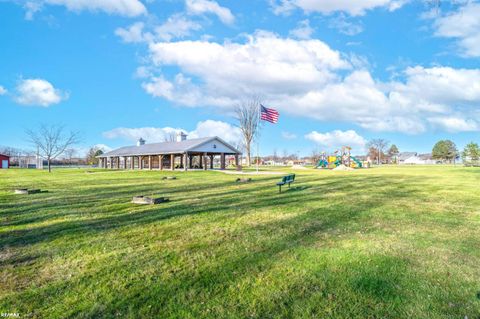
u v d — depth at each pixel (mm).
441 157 98750
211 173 27047
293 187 13055
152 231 5469
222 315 2684
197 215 6840
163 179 19031
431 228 5648
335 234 5227
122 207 7945
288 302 2902
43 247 4559
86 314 2732
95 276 3518
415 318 2639
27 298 3021
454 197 9789
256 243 4715
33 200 9312
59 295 3080
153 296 3043
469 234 5242
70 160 67125
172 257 4117
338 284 3271
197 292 3117
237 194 10648
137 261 3973
